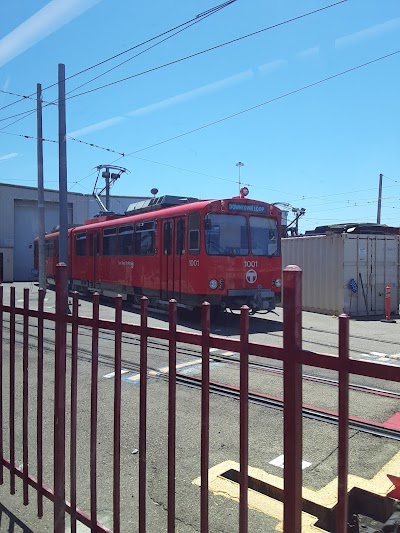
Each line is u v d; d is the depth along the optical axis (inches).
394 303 609.9
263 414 213.9
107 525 128.8
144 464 105.6
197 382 265.9
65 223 649.6
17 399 243.4
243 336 85.2
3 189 1485.0
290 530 78.1
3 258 1471.5
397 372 67.8
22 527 126.1
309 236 621.9
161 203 573.0
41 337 131.0
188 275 486.3
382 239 602.5
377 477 150.6
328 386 259.1
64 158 648.4
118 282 637.3
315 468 161.2
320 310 604.4
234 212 485.7
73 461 118.0
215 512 133.7
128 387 259.4
